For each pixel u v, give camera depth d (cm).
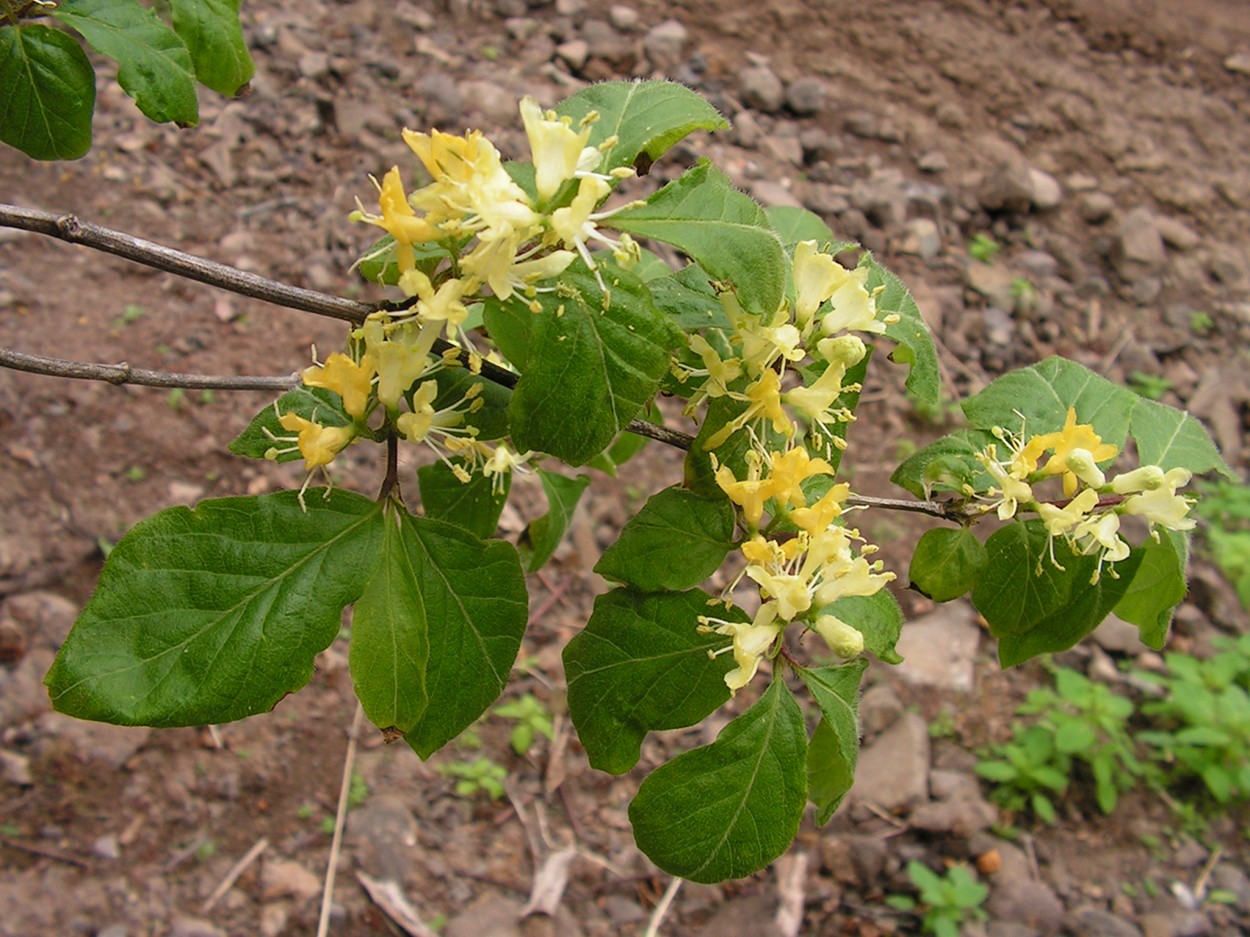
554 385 18
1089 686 57
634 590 22
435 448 21
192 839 48
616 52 78
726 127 22
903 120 82
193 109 29
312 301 21
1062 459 24
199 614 19
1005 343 72
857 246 26
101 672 18
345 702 53
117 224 61
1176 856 55
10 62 27
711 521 22
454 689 21
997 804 56
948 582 25
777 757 21
